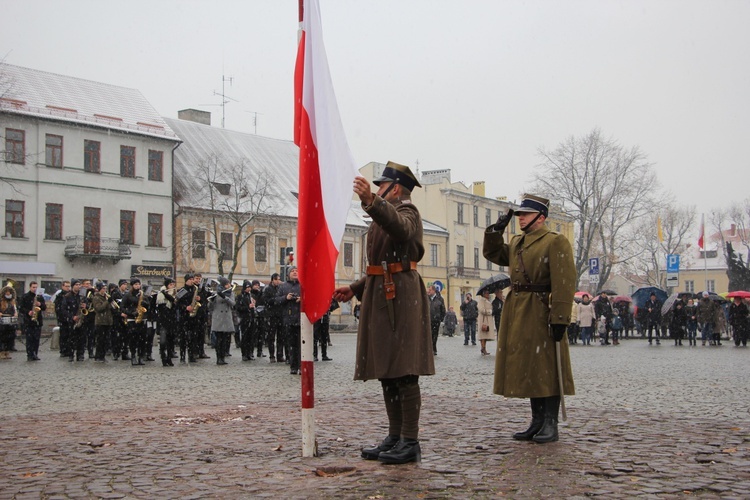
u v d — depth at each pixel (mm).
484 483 4789
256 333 20656
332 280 5762
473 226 74312
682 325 30234
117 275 48875
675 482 4809
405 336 5512
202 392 11398
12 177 45125
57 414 8828
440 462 5492
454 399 9844
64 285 20891
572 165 54562
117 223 49094
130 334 18047
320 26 6004
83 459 5844
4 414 8914
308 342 5812
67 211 47219
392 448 5652
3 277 44500
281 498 4480
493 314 23500
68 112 47562
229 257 53781
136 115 51500
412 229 5520
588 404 9305
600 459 5559
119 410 9203
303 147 5840
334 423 7648
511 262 6617
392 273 5609
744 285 47438
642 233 77750
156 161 51250
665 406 9070
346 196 5906
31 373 15719
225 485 4867
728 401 9656
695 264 110625
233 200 54375
